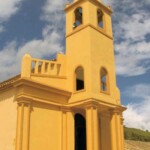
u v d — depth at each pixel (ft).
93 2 77.10
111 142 70.03
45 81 67.10
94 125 63.57
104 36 76.95
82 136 74.02
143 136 163.73
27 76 62.64
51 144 63.46
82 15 76.02
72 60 73.61
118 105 72.33
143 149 137.08
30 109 61.46
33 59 65.57
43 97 64.85
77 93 68.95
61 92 68.33
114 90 74.13
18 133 57.77
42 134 62.39
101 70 72.54
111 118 71.41
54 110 66.74
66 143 65.87
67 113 68.18
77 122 74.13
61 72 72.18
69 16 79.66
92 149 61.31
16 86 62.03
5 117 63.00
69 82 71.82
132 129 168.76
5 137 61.05
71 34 76.59
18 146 56.75
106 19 80.23
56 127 65.82
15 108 61.41
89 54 70.18
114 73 76.33
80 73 76.18
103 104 68.08
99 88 69.21
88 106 64.95
